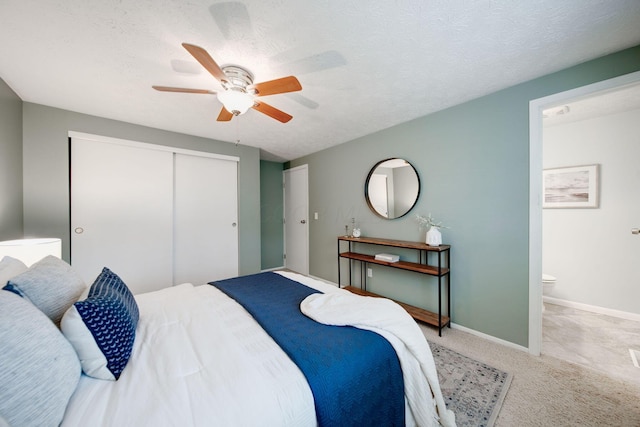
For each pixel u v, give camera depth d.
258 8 1.18
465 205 2.29
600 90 1.63
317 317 1.32
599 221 2.67
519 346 1.99
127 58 1.57
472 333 2.25
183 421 0.68
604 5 1.19
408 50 1.52
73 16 1.22
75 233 2.45
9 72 1.73
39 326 0.75
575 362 1.81
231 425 0.69
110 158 2.62
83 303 0.88
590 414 1.34
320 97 2.13
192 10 1.19
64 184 2.35
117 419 0.69
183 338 1.12
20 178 2.12
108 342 0.89
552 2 1.18
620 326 2.36
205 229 3.30
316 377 0.89
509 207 2.03
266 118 2.60
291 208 4.66
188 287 1.92
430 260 2.54
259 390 0.81
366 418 0.96
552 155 2.94
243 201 3.60
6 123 1.90
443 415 1.19
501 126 2.05
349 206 3.46
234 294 1.75
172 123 2.72
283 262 4.86
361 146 3.25
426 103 2.28
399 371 1.14
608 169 2.62
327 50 1.51
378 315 1.33
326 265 3.89
